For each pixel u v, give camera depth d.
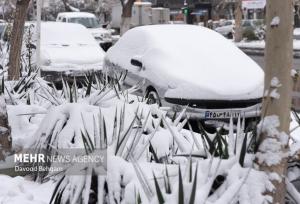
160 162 4.38
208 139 4.22
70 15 26.98
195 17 48.59
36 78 8.12
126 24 26.70
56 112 5.14
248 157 3.80
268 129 3.61
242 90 7.90
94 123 4.36
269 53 3.59
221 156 3.89
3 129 5.38
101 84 7.17
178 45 9.02
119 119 4.93
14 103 6.92
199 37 9.36
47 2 33.59
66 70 12.08
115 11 41.81
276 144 3.59
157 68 8.52
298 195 3.69
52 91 7.18
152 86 8.47
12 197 4.73
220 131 4.51
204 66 8.41
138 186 3.71
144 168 3.96
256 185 3.54
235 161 3.73
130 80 9.23
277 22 3.53
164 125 5.17
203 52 8.83
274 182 3.57
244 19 43.59
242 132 4.26
